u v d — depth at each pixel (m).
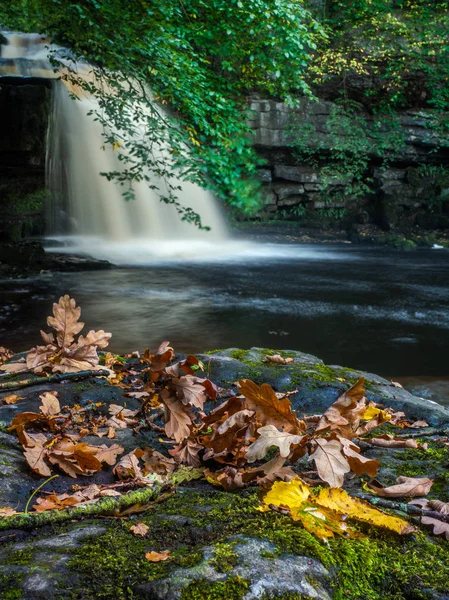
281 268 15.34
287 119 23.19
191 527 1.50
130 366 3.28
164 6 11.80
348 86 23.84
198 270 14.68
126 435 2.32
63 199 20.00
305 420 2.35
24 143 17.81
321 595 1.25
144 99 11.96
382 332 8.30
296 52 14.20
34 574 1.27
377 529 1.54
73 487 1.85
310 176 23.88
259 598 1.21
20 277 12.65
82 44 12.14
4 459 1.97
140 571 1.29
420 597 1.31
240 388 1.83
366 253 19.38
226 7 12.69
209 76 15.13
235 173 13.04
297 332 8.21
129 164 21.33
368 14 23.33
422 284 12.94
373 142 24.22
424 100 24.64
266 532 1.44
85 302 10.11
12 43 21.05
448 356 7.06
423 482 1.84
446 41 23.95
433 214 24.17
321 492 1.64
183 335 7.84
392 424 2.63
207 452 2.10
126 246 19.36
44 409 2.40
